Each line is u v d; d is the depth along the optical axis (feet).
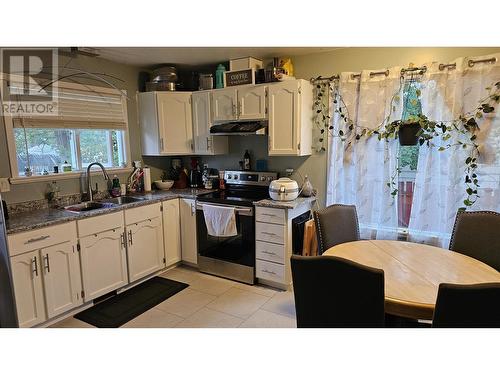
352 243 7.25
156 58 10.96
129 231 9.82
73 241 8.31
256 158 12.07
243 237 10.32
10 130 8.66
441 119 8.51
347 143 9.93
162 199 10.91
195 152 12.13
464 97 8.18
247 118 10.73
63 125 9.86
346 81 9.77
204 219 11.04
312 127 10.73
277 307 8.95
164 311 8.79
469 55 8.27
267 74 10.42
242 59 10.81
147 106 12.01
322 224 7.64
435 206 8.87
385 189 9.48
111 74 11.30
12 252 7.07
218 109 11.29
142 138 12.39
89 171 10.32
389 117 9.20
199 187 12.99
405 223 9.44
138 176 12.16
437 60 8.64
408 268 5.90
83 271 8.59
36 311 7.59
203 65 12.13
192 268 11.81
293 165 11.28
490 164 8.09
